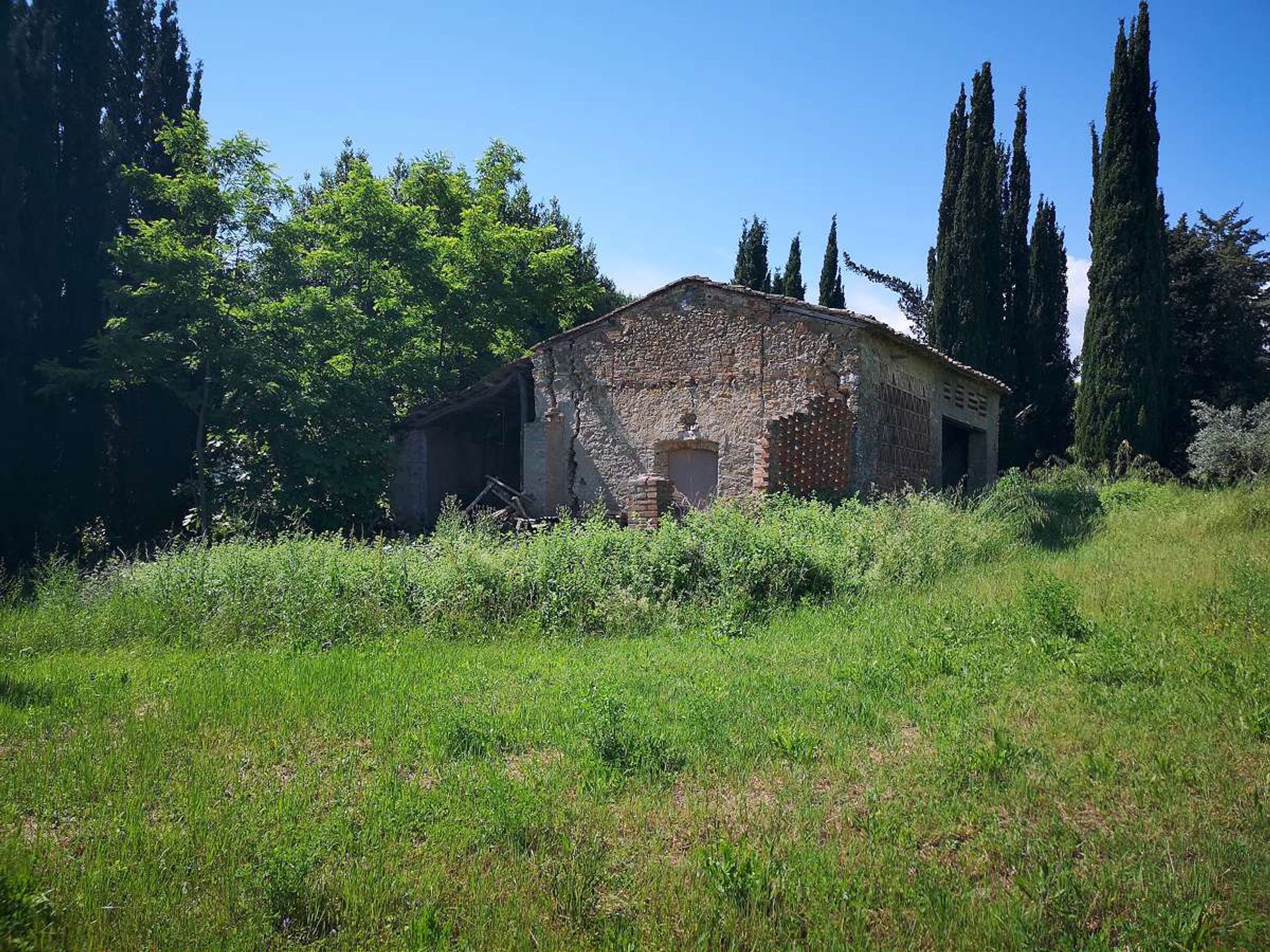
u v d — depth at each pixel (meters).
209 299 16.39
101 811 4.21
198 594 9.79
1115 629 6.88
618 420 16.59
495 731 5.27
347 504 17.91
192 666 7.61
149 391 19.03
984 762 4.44
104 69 20.23
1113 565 9.84
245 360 16.67
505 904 3.32
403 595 9.49
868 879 3.45
